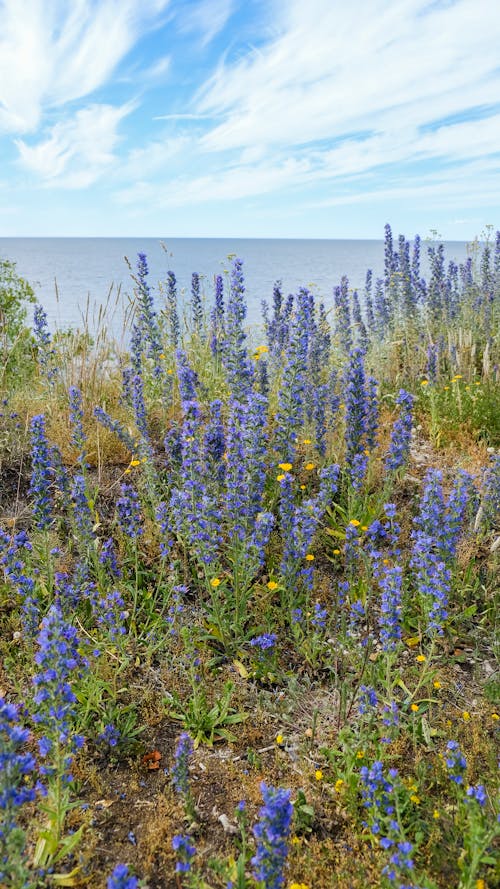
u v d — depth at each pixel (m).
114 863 2.50
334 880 2.42
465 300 9.95
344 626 3.61
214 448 4.09
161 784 2.90
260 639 3.39
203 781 2.92
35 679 2.42
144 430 5.02
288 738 3.17
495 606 3.95
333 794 2.81
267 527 3.68
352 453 4.63
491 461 5.10
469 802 2.36
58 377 6.29
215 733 3.18
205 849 2.57
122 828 2.66
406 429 4.77
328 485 4.41
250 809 2.76
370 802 2.55
